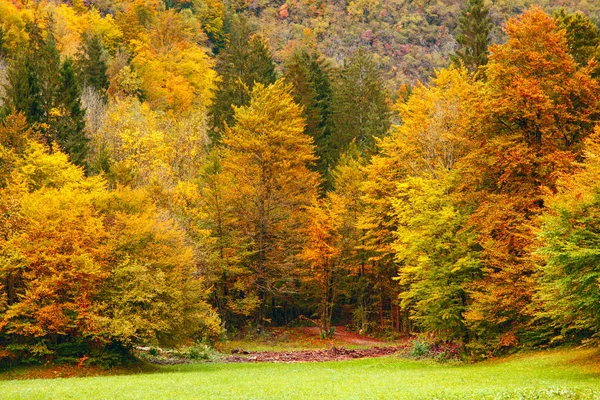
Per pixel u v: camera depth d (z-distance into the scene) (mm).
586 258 22453
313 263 56469
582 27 44281
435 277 34781
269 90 59938
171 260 37656
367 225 53094
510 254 33156
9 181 43938
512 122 35094
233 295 57531
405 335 59031
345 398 20047
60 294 34906
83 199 37156
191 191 52844
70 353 35500
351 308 70562
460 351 36312
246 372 33250
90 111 68000
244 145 56562
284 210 56969
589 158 26453
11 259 33250
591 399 17969
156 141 60594
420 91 51312
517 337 34312
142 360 38750
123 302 34781
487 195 34844
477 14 60031
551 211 27109
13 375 32406
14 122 50781
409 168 50344
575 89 33312
